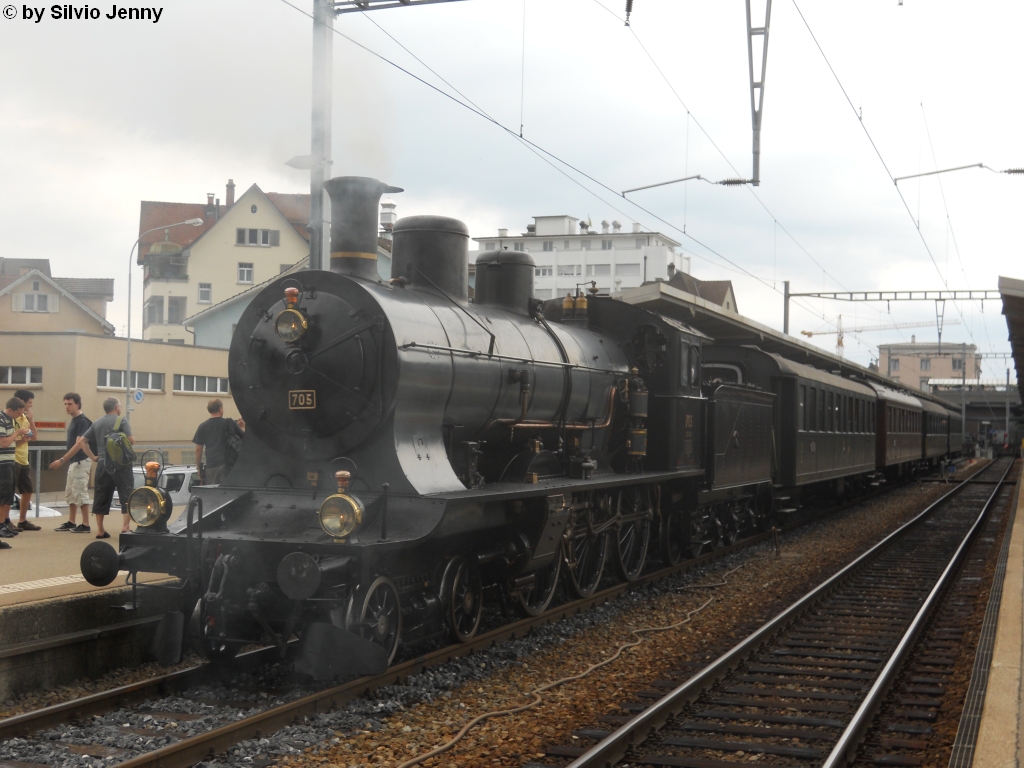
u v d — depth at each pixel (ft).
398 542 22.57
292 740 19.08
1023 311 48.34
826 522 66.95
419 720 20.86
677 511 44.27
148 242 181.47
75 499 37.60
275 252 167.22
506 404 29.84
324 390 25.07
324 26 35.06
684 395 41.65
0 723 18.92
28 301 150.92
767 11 33.22
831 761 17.78
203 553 23.49
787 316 109.81
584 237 287.89
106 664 25.21
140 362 110.63
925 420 123.24
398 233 29.53
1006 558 43.04
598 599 34.68
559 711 21.83
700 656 27.53
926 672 26.16
